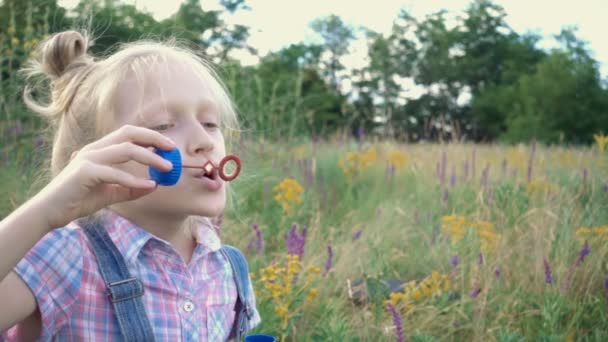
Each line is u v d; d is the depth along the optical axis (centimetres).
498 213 468
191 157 157
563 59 4350
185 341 165
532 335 323
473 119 4884
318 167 704
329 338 283
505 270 383
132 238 163
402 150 853
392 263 426
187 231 179
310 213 514
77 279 154
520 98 4456
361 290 369
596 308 339
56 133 200
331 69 4925
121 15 1221
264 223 483
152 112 159
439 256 429
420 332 315
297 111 920
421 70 5162
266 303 297
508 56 5194
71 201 130
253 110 766
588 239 405
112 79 167
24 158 485
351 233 472
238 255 198
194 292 172
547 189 502
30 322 155
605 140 654
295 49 4200
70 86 178
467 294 371
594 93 4253
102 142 136
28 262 148
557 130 4131
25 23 690
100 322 156
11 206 414
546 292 340
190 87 164
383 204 567
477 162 738
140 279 162
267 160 673
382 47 5050
